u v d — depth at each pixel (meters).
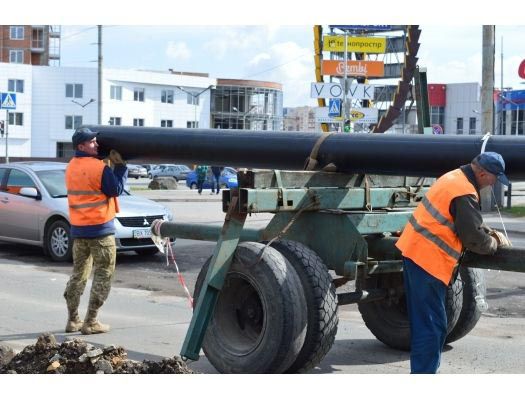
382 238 6.71
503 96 62.06
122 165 7.89
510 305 9.64
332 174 6.66
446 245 5.44
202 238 7.53
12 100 32.56
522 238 17.03
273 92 97.94
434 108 86.75
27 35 97.25
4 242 15.09
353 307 9.50
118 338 7.70
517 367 6.70
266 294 5.85
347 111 39.25
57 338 7.65
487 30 23.03
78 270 7.85
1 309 9.08
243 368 6.00
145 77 86.56
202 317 6.06
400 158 6.34
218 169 35.28
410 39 31.47
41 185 13.22
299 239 6.60
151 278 11.34
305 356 5.98
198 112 91.56
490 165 5.35
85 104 81.75
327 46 44.31
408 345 7.27
